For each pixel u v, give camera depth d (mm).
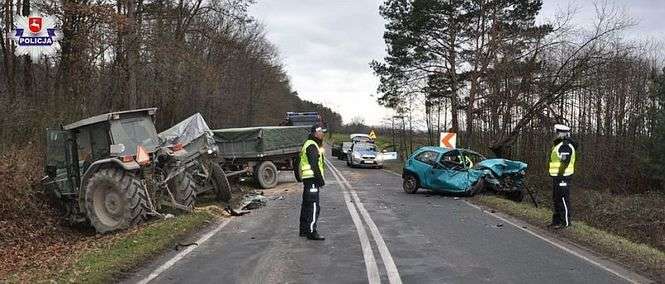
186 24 33219
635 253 9094
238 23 34812
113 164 12805
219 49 37062
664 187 26984
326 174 29078
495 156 29219
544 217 13117
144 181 12961
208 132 17016
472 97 35031
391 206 15445
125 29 24781
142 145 13664
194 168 15516
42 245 11977
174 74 29312
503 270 7988
